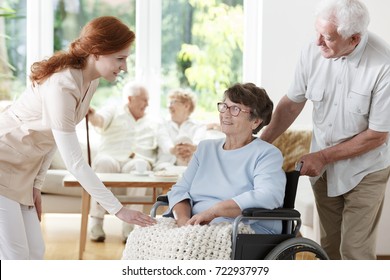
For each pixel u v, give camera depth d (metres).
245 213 3.49
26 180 3.79
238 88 3.84
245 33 8.60
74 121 3.65
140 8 8.54
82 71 3.66
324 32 3.91
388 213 6.06
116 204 3.66
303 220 5.92
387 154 4.19
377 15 8.00
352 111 4.10
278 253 3.56
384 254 6.12
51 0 8.46
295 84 4.37
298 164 4.05
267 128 4.51
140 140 7.45
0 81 8.45
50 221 7.88
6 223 3.69
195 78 8.64
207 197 3.83
